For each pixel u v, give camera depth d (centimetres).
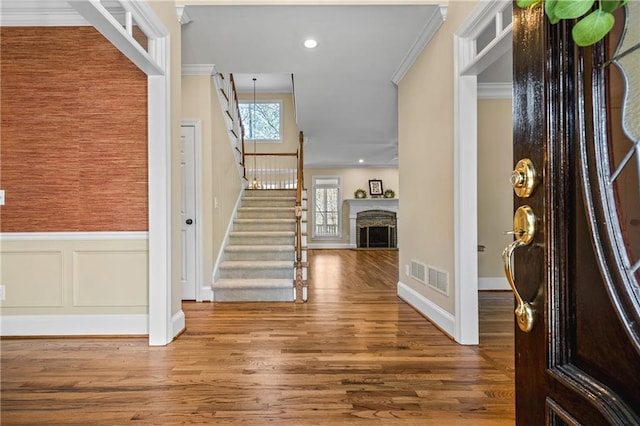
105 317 296
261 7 293
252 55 376
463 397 196
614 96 55
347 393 200
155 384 210
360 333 299
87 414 180
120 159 294
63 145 294
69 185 295
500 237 472
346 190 1082
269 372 226
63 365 237
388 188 1081
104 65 292
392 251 988
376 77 430
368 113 555
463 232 273
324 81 443
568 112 63
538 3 62
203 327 315
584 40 53
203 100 409
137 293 297
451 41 286
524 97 74
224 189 477
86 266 297
